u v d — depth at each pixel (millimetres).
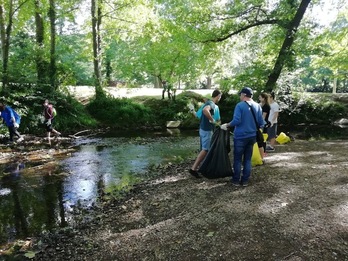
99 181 8023
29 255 4441
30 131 15406
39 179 8250
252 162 7688
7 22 18047
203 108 6844
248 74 16219
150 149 12289
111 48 27797
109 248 4395
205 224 4750
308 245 3975
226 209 5188
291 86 17750
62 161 10266
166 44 20656
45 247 4691
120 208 5879
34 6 17312
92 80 20578
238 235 4344
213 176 6488
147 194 6457
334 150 9312
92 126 18109
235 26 16422
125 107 20031
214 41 16688
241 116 5961
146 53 21609
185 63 21000
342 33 16609
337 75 21172
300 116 21000
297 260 3701
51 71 17797
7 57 16141
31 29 21938
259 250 3961
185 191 6328
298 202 5238
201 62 18859
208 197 5828
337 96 23578
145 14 19781
